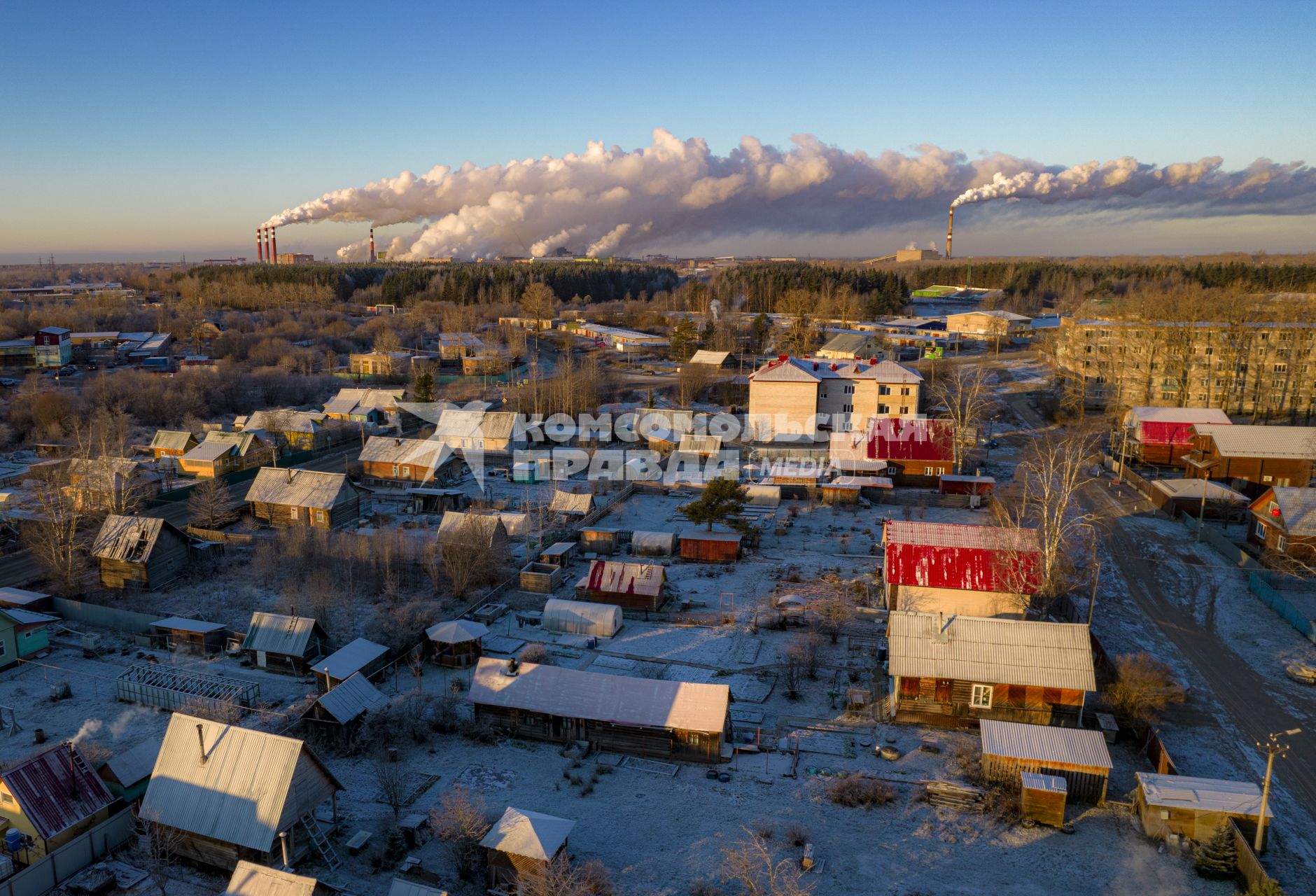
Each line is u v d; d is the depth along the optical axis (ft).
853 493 286.87
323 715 144.36
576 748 142.92
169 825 114.73
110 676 170.91
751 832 118.73
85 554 224.94
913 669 150.20
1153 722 149.59
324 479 258.98
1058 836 122.31
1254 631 188.96
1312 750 143.74
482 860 113.80
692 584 219.82
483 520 221.25
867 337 544.62
